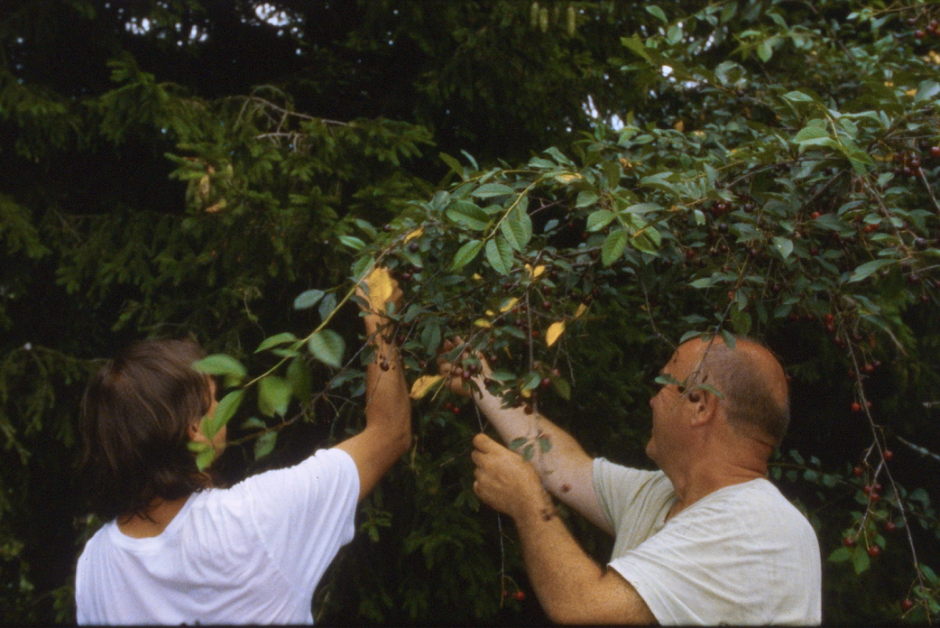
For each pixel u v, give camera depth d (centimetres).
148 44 293
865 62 208
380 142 250
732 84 179
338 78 288
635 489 134
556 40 279
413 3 270
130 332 288
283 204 247
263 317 243
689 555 104
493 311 128
